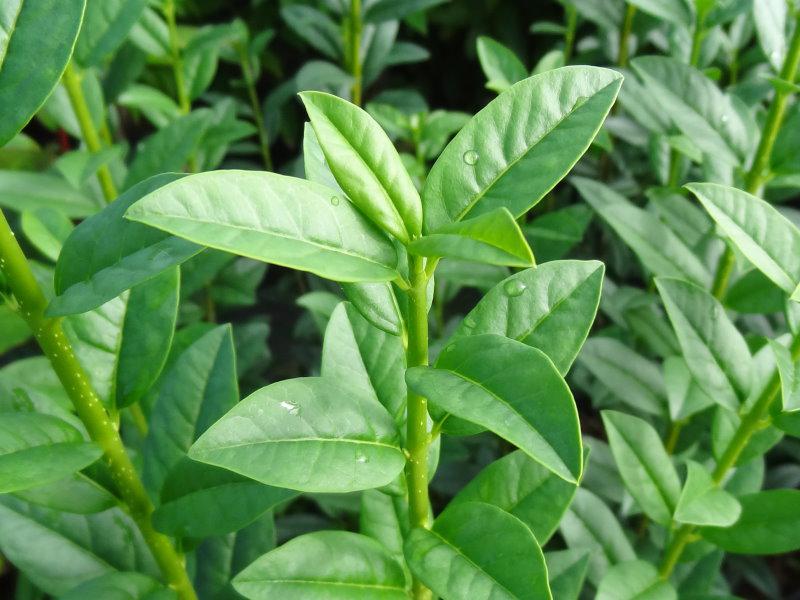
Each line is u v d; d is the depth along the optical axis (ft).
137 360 1.01
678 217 1.63
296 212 0.78
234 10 3.12
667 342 1.65
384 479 0.87
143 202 0.73
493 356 0.81
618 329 1.94
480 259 0.74
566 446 0.74
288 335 2.66
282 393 0.87
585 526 1.38
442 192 0.84
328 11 2.27
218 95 2.47
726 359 1.17
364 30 2.15
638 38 2.12
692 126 1.42
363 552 0.96
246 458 0.84
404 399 1.03
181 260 0.85
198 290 2.20
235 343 1.99
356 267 0.79
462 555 0.89
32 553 1.12
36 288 0.90
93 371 1.01
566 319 0.95
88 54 1.61
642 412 1.86
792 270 1.02
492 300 0.95
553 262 0.96
